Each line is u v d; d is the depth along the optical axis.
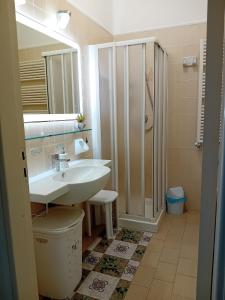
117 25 2.90
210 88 0.75
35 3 1.64
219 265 0.72
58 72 1.93
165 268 1.86
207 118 0.76
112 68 2.35
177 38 2.67
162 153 2.66
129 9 2.82
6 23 0.87
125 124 2.43
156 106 2.31
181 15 2.63
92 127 2.50
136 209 2.56
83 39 2.25
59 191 1.41
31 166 1.67
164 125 2.67
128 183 2.51
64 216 1.63
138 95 2.38
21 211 0.96
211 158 0.78
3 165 0.88
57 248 1.45
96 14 2.48
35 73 1.70
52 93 1.88
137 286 1.68
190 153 2.83
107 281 1.73
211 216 0.81
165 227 2.53
